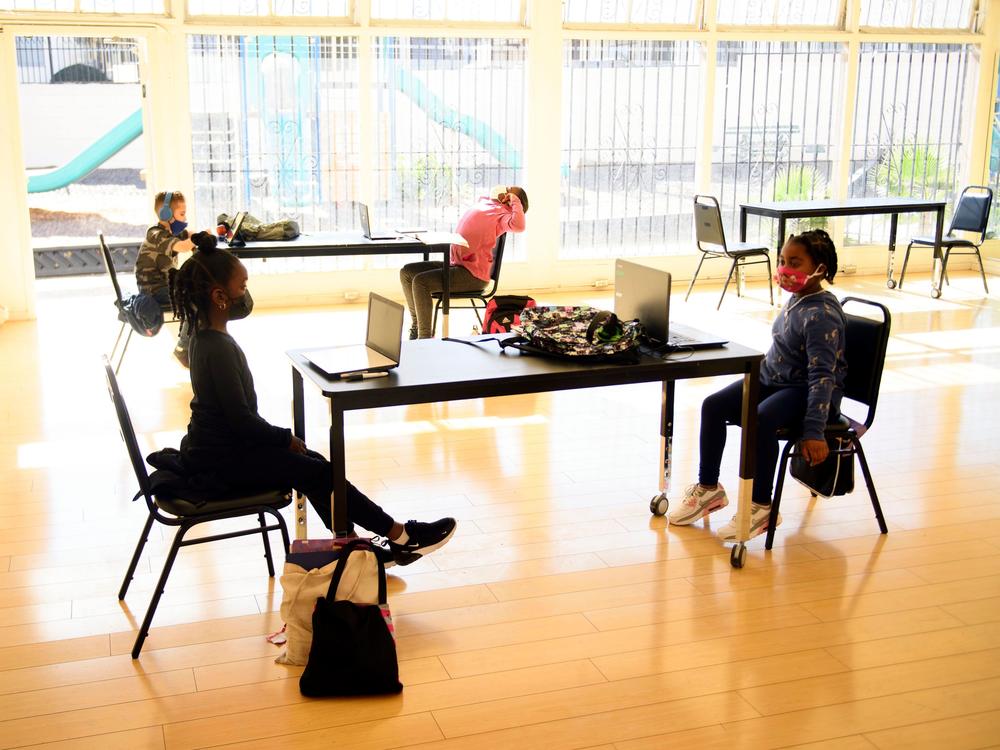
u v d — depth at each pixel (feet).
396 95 25.50
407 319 24.12
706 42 27.30
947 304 26.07
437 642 9.73
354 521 10.58
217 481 9.70
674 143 27.81
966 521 12.73
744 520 11.28
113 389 9.36
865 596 10.75
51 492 13.35
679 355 11.07
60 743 8.10
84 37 23.35
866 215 29.32
